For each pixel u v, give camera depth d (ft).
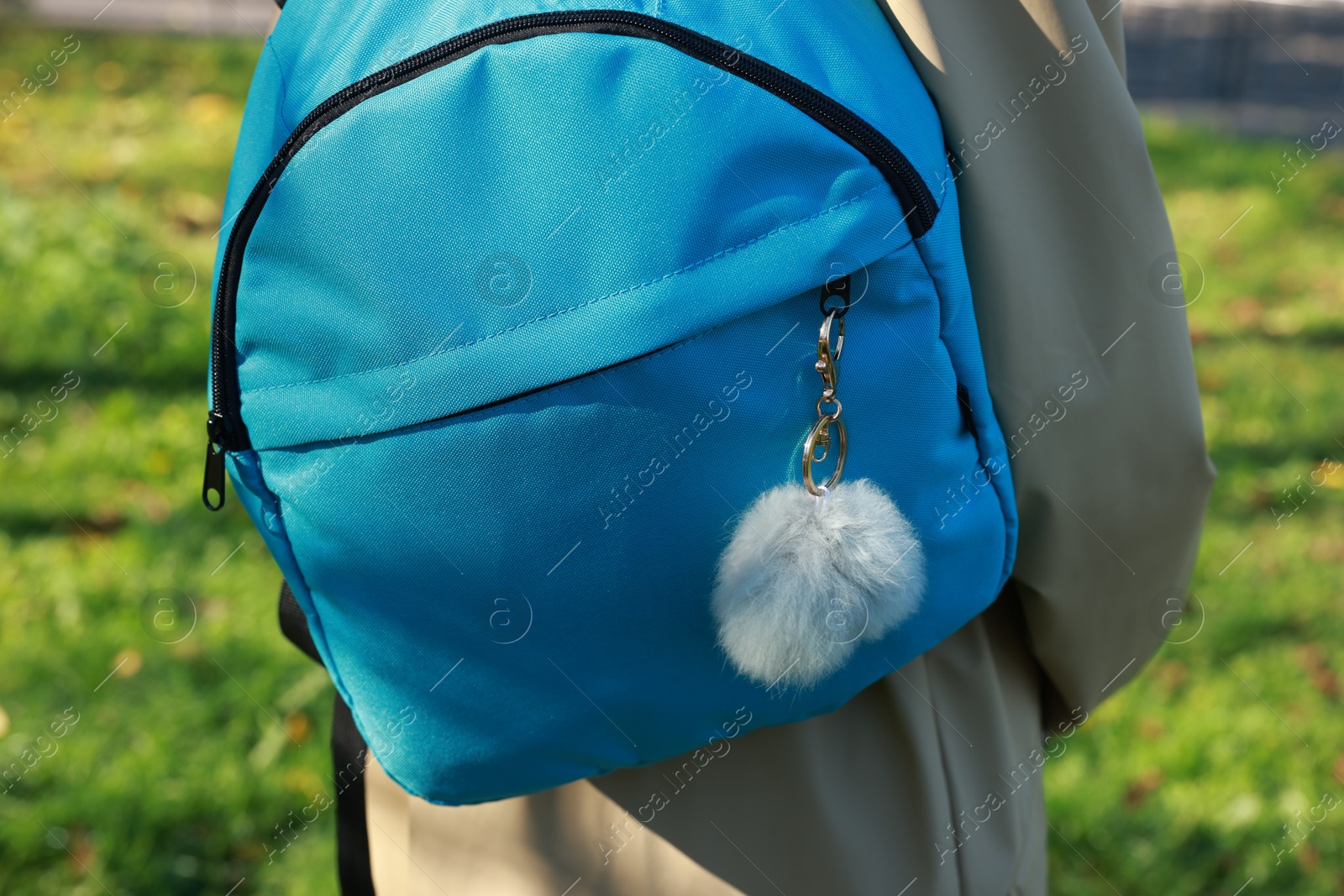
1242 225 14.65
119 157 13.37
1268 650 8.06
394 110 2.63
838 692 2.98
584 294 2.55
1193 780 6.93
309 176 2.71
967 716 3.56
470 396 2.60
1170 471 3.26
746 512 2.68
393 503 2.73
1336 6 27.68
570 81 2.56
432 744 3.06
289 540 3.04
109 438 9.05
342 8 2.94
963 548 2.92
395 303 2.63
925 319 2.74
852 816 3.45
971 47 3.00
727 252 2.54
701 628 2.78
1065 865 6.44
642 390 2.57
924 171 2.73
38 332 10.02
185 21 19.60
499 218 2.57
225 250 2.95
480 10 2.70
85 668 7.04
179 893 5.97
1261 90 22.62
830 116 2.61
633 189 2.53
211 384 3.07
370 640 2.98
